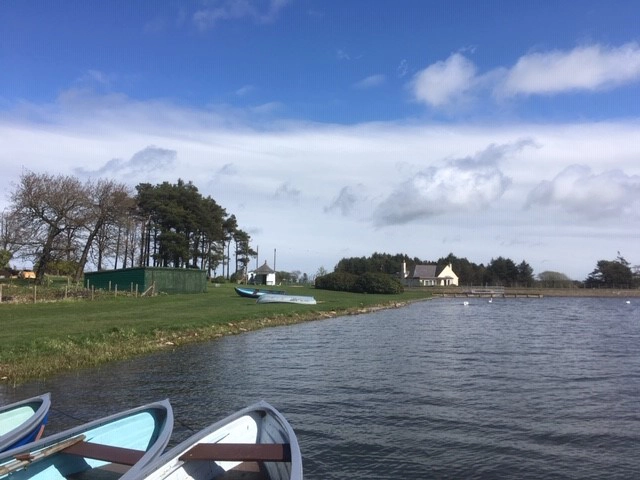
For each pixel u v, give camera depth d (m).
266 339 28.08
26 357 18.22
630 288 131.00
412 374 18.31
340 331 33.16
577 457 10.16
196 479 7.25
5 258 46.94
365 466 9.67
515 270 147.25
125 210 63.78
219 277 105.44
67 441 7.34
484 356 22.61
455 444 10.87
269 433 8.49
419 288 125.81
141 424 8.70
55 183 54.34
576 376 18.05
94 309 34.78
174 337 25.72
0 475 6.32
